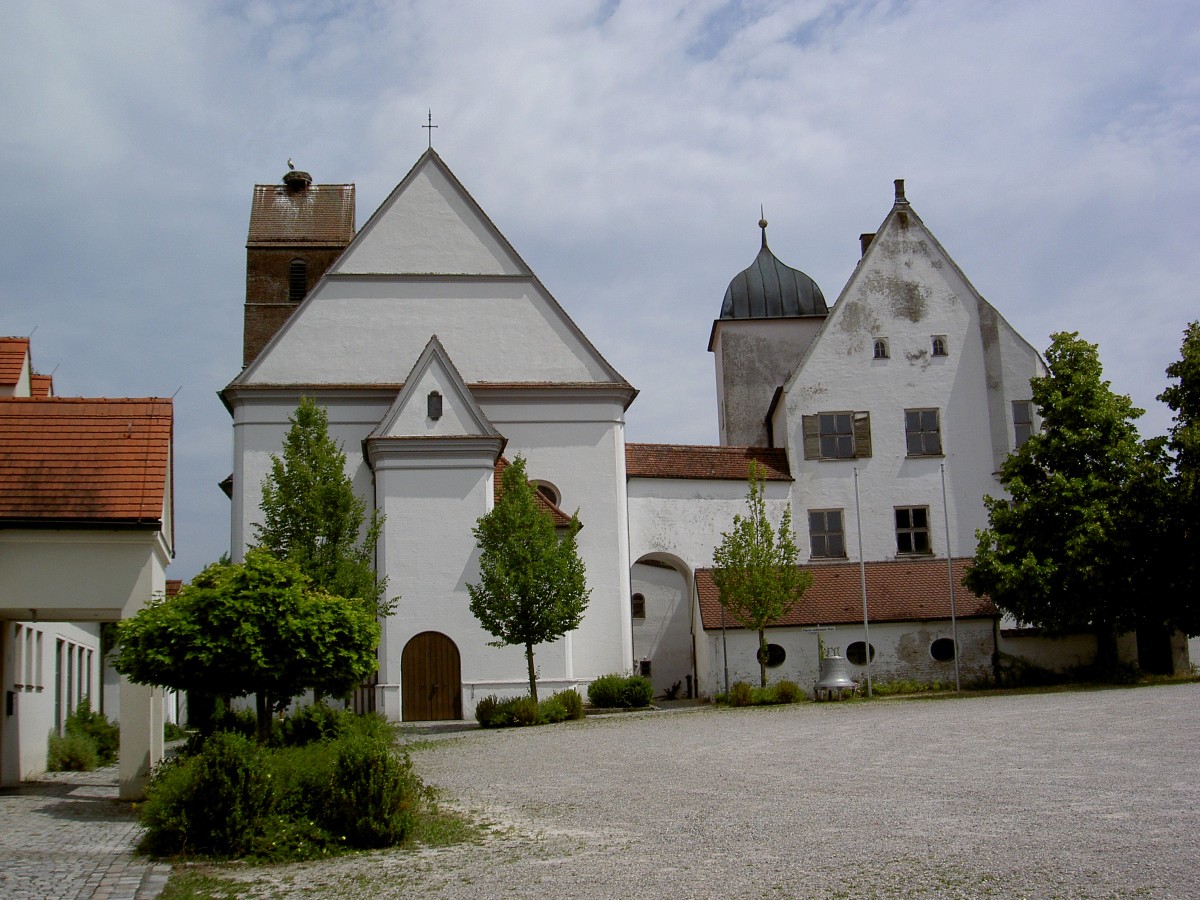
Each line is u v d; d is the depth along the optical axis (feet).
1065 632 124.57
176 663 55.93
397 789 45.65
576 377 132.67
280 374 128.47
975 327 150.92
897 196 154.10
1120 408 120.88
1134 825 38.81
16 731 70.90
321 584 102.68
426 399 119.85
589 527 130.82
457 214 133.69
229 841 43.65
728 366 178.50
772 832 41.19
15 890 36.24
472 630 117.08
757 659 127.44
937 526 147.02
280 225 158.30
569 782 58.65
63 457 62.28
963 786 49.08
